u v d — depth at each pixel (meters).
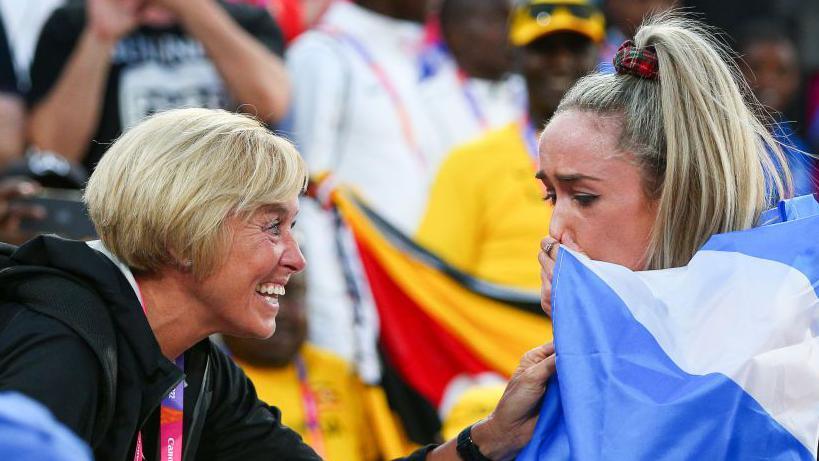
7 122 12.12
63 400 5.82
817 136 18.50
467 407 11.88
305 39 13.25
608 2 15.96
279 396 11.77
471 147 13.13
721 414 5.79
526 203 12.95
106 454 6.21
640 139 6.24
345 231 12.68
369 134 13.10
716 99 6.27
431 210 13.06
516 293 12.82
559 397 6.41
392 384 12.48
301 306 11.94
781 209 6.48
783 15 19.27
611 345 5.96
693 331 6.02
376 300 12.62
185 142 6.45
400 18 13.84
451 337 12.73
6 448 3.49
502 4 14.30
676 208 6.24
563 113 6.44
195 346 7.05
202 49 12.48
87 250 6.40
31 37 12.38
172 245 6.38
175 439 6.79
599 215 6.29
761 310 6.03
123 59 12.40
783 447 5.86
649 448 5.70
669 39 6.33
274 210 6.56
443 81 13.95
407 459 7.27
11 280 6.23
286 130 12.88
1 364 5.88
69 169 11.66
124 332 6.28
